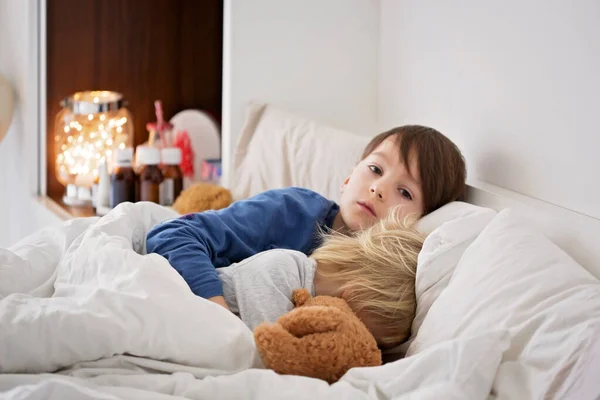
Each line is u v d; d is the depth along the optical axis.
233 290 1.23
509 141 1.68
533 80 1.59
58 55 2.37
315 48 2.23
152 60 2.50
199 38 2.55
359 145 1.86
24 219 2.41
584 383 0.93
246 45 2.17
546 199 1.56
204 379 0.97
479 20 1.78
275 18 2.18
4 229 2.55
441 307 1.16
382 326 1.21
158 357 1.01
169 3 2.50
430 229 1.44
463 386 0.95
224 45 2.19
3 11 2.47
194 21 2.54
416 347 1.15
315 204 1.55
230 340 1.03
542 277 1.11
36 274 1.27
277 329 1.02
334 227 1.56
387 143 1.56
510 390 0.98
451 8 1.89
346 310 1.16
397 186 1.50
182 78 2.55
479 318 1.09
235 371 1.03
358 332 1.05
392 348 1.25
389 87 2.23
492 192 1.59
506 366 1.01
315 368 1.02
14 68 2.41
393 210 1.41
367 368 1.00
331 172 1.86
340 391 0.95
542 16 1.55
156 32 2.49
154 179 2.18
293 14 2.19
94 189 2.25
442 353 0.98
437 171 1.52
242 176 2.08
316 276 1.26
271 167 2.00
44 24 2.30
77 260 1.18
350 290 1.22
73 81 2.39
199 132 2.51
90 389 0.90
